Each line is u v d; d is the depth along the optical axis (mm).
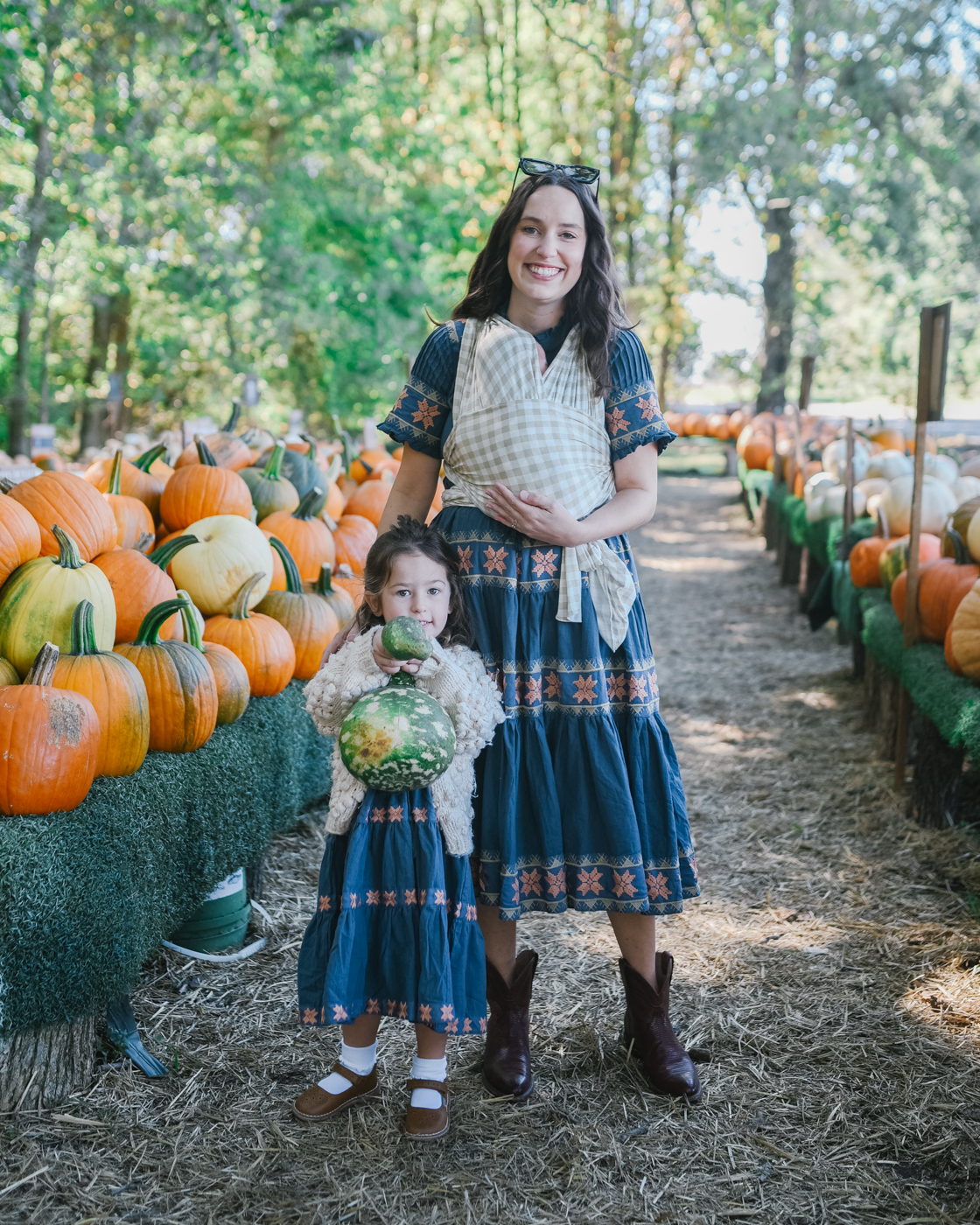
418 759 2121
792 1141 2240
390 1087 2422
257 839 3127
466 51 17750
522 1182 2113
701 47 16688
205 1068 2488
